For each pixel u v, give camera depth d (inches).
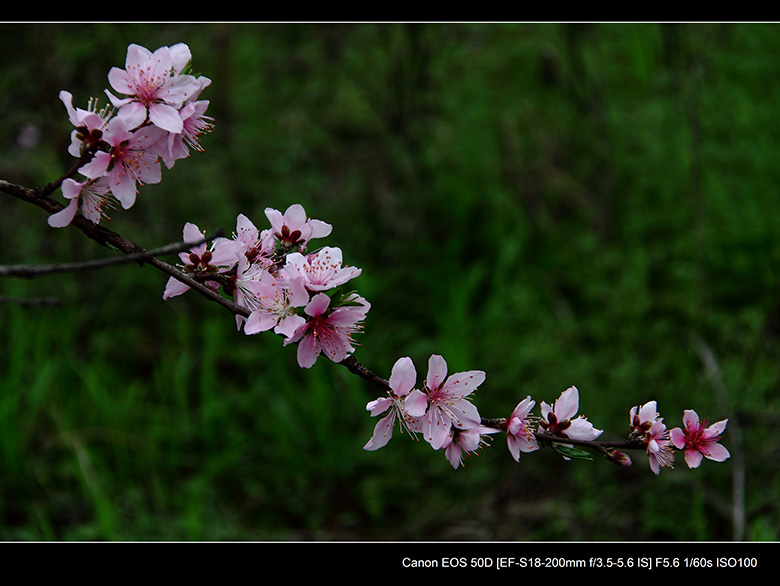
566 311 192.9
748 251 196.2
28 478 166.6
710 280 196.1
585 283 197.6
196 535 153.3
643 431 74.4
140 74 66.9
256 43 251.9
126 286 205.5
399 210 225.6
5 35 205.0
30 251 202.5
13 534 155.1
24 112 203.3
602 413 165.5
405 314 205.2
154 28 217.3
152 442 170.2
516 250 205.6
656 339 179.8
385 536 164.4
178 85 67.2
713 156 211.9
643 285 188.9
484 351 185.9
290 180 220.4
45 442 173.6
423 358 187.5
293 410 180.5
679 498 156.6
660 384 171.6
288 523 170.1
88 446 172.1
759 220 196.4
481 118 238.7
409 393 69.7
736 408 163.9
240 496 174.9
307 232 76.7
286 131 232.5
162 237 206.2
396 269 211.2
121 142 65.9
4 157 199.8
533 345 175.0
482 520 163.5
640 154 225.6
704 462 160.2
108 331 198.8
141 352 199.6
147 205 211.0
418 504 169.6
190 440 180.2
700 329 182.1
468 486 170.9
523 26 243.8
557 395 167.8
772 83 238.4
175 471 173.6
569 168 231.5
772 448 161.3
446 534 162.4
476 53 256.7
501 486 169.9
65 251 205.3
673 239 202.8
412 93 227.1
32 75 206.4
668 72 226.2
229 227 205.5
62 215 64.6
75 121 65.7
